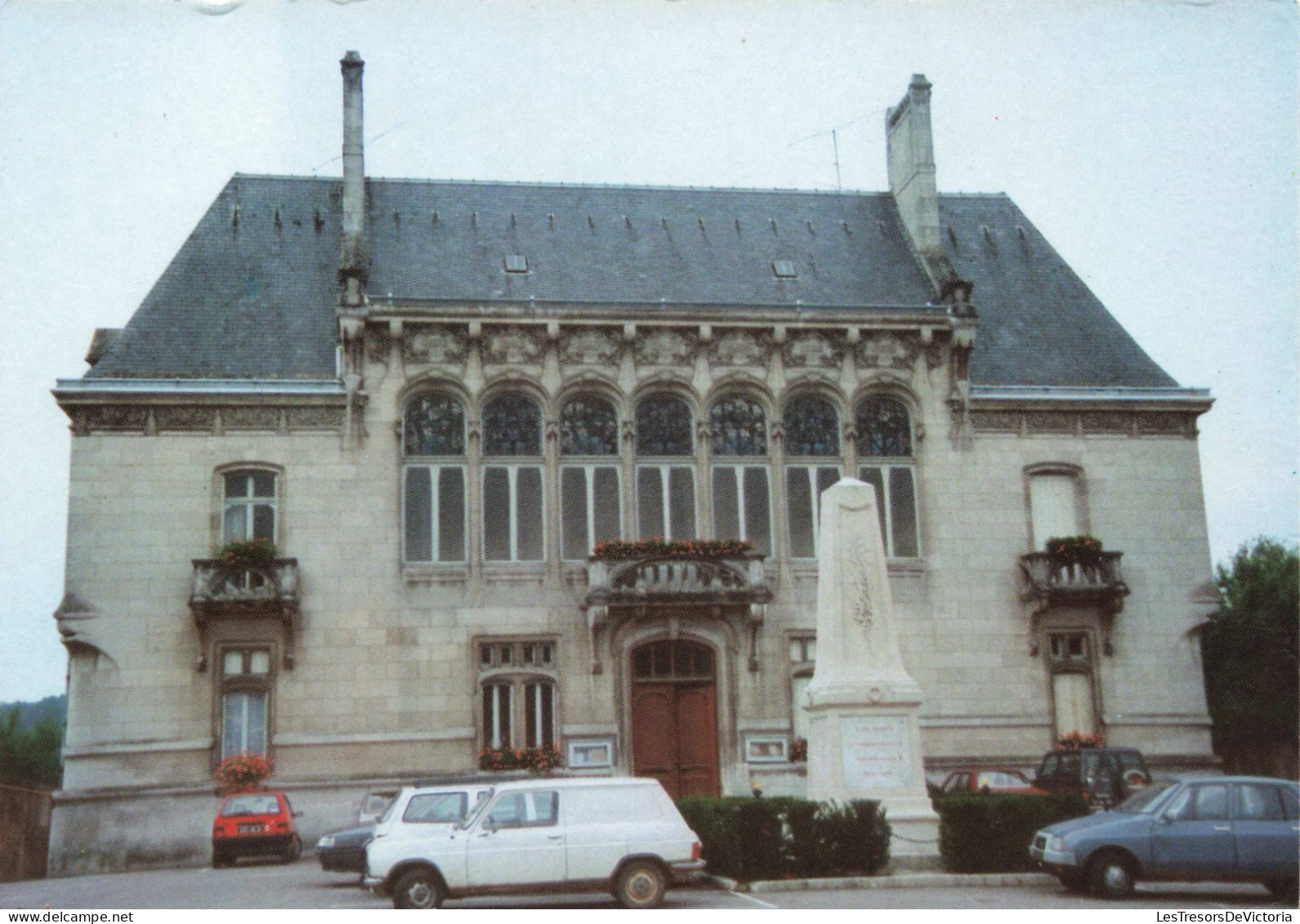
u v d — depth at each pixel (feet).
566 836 63.16
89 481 112.57
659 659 116.98
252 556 110.93
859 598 77.97
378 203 130.00
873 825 72.02
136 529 112.37
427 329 118.11
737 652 116.78
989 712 119.44
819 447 122.93
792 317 122.01
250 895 75.05
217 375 116.98
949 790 100.37
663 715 116.06
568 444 119.65
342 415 116.37
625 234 132.05
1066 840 65.98
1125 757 98.48
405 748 112.27
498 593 115.75
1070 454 125.08
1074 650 122.11
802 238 134.62
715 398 122.01
